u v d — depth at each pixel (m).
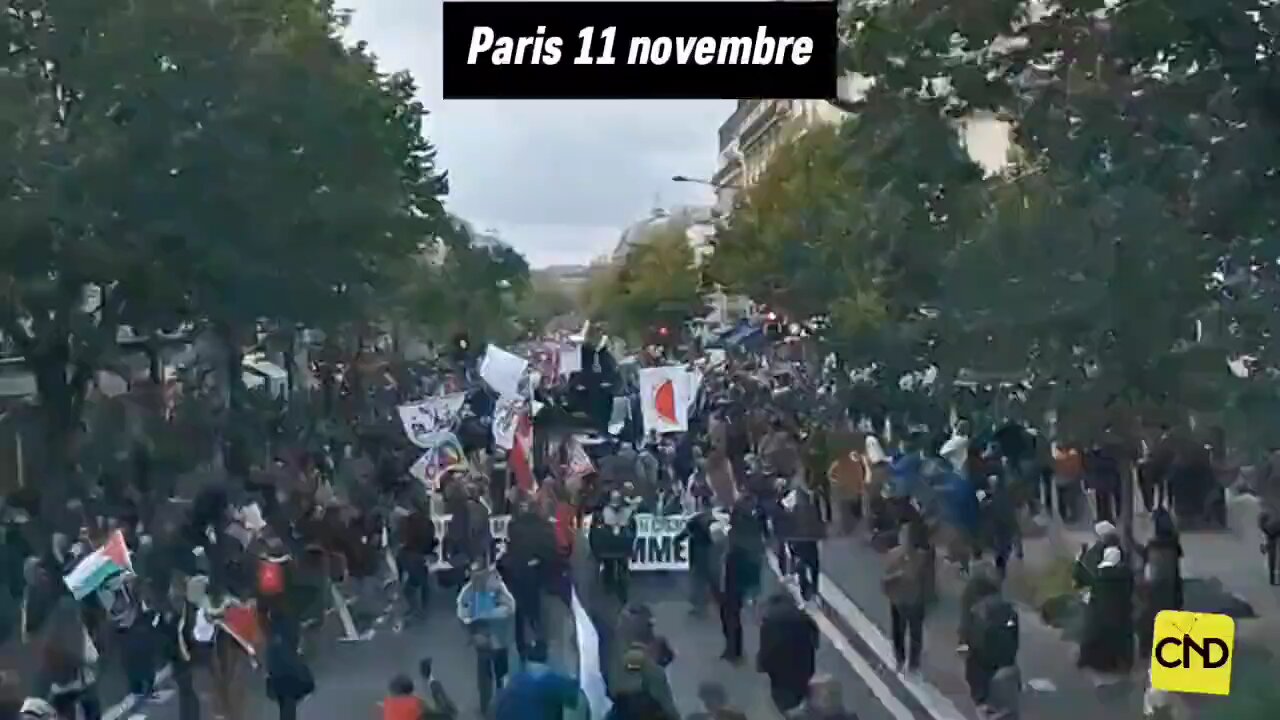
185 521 23.50
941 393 33.91
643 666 15.07
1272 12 18.58
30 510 25.02
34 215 28.31
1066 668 21.66
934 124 24.11
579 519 30.56
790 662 18.62
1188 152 20.28
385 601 27.55
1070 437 23.42
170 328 35.34
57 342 31.00
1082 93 20.67
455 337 75.38
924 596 22.59
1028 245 22.44
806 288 55.03
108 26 30.05
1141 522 32.09
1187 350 21.58
